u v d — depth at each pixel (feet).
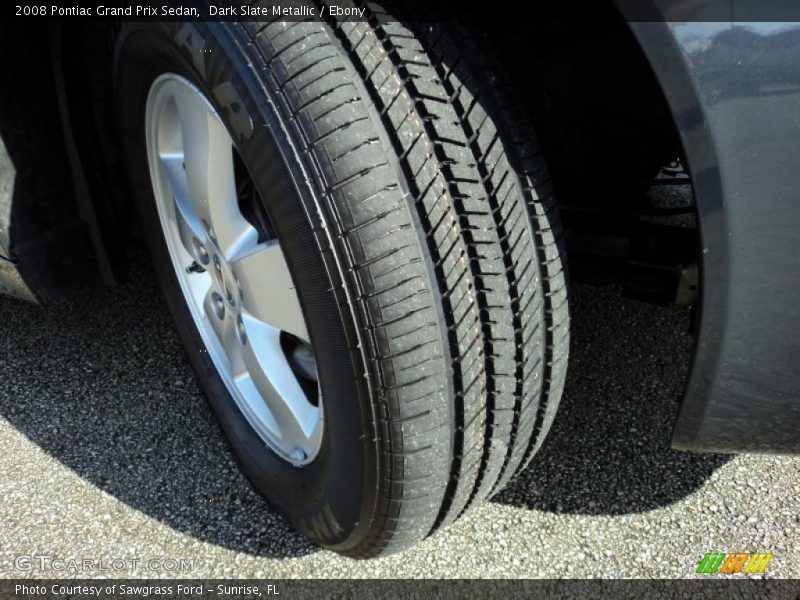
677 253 5.85
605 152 5.95
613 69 5.20
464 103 4.43
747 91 3.55
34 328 8.61
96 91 6.32
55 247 6.50
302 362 6.03
